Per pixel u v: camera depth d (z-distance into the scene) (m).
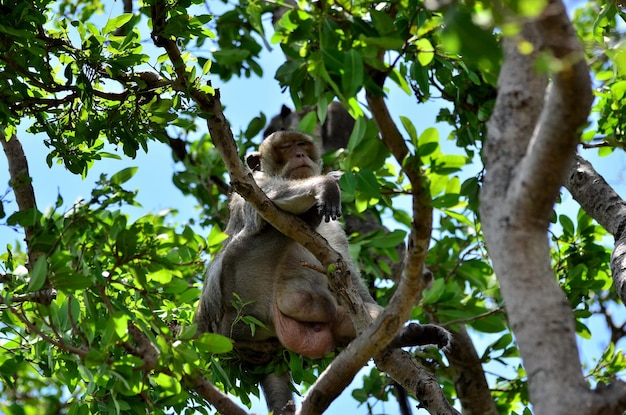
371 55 10.83
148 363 10.34
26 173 12.60
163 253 11.88
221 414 10.65
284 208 12.73
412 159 9.09
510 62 7.62
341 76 11.13
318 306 13.30
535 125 7.49
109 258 11.86
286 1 14.17
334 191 12.56
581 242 15.20
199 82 12.23
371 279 18.03
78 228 11.19
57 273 10.21
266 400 13.45
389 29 10.88
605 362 14.95
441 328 12.45
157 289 12.23
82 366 10.52
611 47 9.84
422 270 9.30
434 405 11.71
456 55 11.81
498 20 5.91
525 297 7.14
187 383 10.66
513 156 7.45
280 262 13.85
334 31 11.12
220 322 13.94
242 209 14.91
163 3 12.55
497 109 7.62
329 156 17.61
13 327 12.39
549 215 7.21
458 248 17.83
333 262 11.30
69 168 13.47
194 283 15.40
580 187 13.38
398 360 12.14
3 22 12.34
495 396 16.69
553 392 6.91
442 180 12.95
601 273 15.29
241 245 14.08
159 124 13.07
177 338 10.41
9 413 11.40
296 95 11.77
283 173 16.36
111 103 13.77
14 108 12.98
